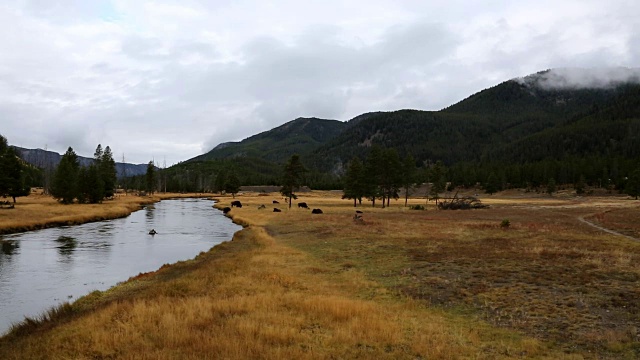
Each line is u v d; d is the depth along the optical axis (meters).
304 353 9.85
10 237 40.44
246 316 12.91
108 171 110.31
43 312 17.14
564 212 64.75
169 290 17.12
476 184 177.38
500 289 16.77
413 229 40.41
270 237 38.75
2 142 75.06
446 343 10.86
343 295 16.86
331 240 34.53
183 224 56.34
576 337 11.45
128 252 33.53
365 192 87.06
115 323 12.39
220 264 23.56
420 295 16.69
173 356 9.52
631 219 47.53
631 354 10.13
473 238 32.72
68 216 55.62
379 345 10.73
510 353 10.21
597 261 21.09
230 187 141.12
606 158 176.38
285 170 83.06
